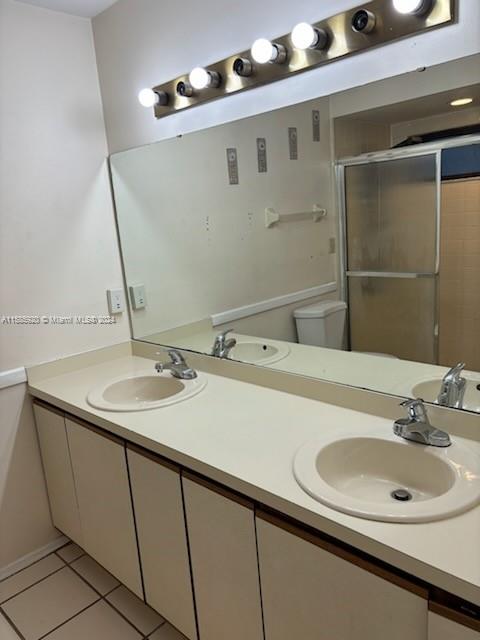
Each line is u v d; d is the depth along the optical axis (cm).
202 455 130
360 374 156
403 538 91
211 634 144
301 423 146
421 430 124
